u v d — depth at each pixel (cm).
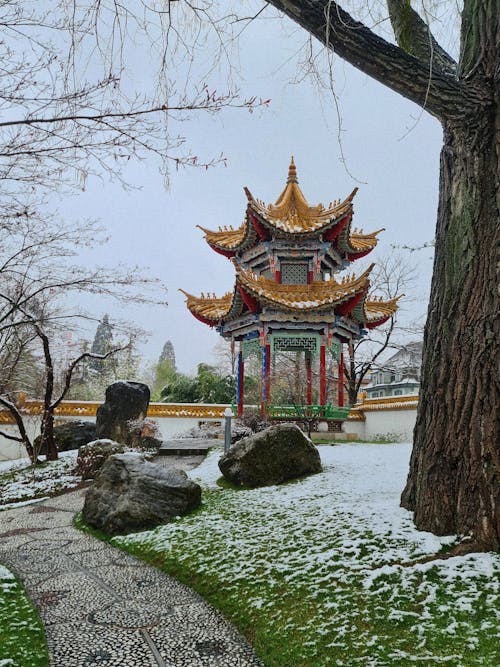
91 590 597
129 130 461
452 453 577
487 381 553
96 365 4806
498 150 577
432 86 561
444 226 637
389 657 394
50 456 1641
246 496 952
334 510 750
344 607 477
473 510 542
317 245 1773
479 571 487
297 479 1045
